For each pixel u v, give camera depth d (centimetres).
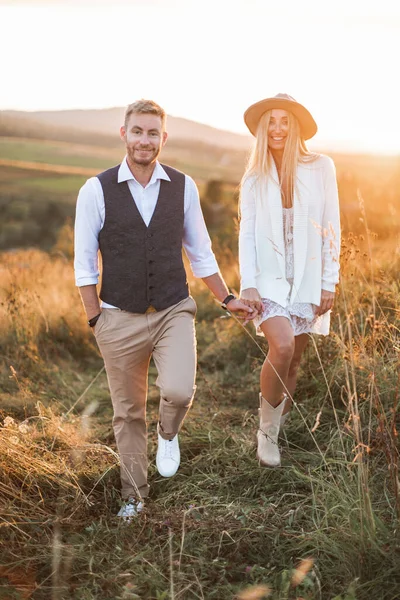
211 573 259
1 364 581
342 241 450
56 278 914
